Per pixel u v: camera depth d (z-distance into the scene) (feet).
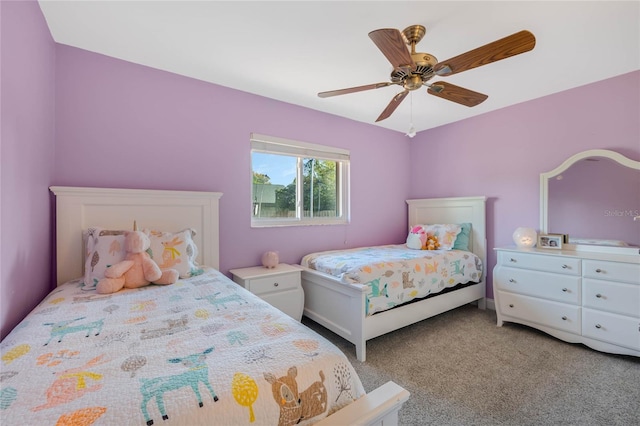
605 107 7.79
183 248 6.23
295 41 6.01
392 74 5.28
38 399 2.07
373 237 11.86
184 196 7.34
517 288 8.23
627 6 4.89
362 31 5.65
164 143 7.30
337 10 5.05
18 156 4.21
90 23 5.44
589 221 8.02
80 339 3.11
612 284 6.62
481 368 6.27
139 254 5.38
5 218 3.76
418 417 4.77
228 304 4.31
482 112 10.37
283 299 7.91
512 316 8.36
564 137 8.56
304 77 7.63
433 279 8.39
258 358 2.72
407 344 7.44
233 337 3.17
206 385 2.28
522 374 6.02
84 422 1.86
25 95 4.47
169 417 1.99
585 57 6.61
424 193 12.61
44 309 4.07
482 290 10.20
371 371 6.16
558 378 5.86
